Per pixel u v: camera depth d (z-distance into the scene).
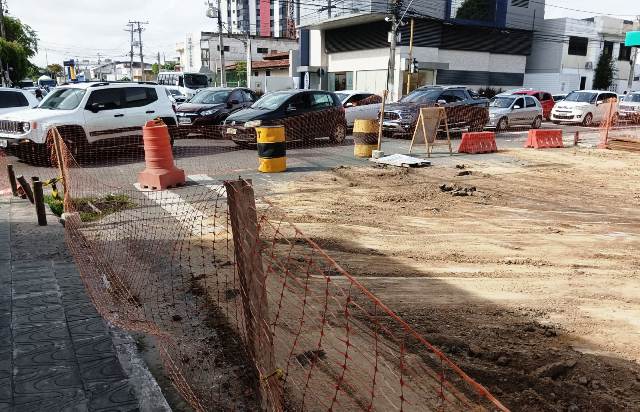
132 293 4.43
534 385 3.17
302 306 4.14
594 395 3.10
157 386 3.01
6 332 3.72
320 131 14.69
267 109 13.83
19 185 8.42
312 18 40.25
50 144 10.88
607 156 14.12
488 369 3.32
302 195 8.60
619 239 6.46
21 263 5.17
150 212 7.35
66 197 6.80
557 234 6.64
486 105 18.56
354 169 11.09
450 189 9.28
